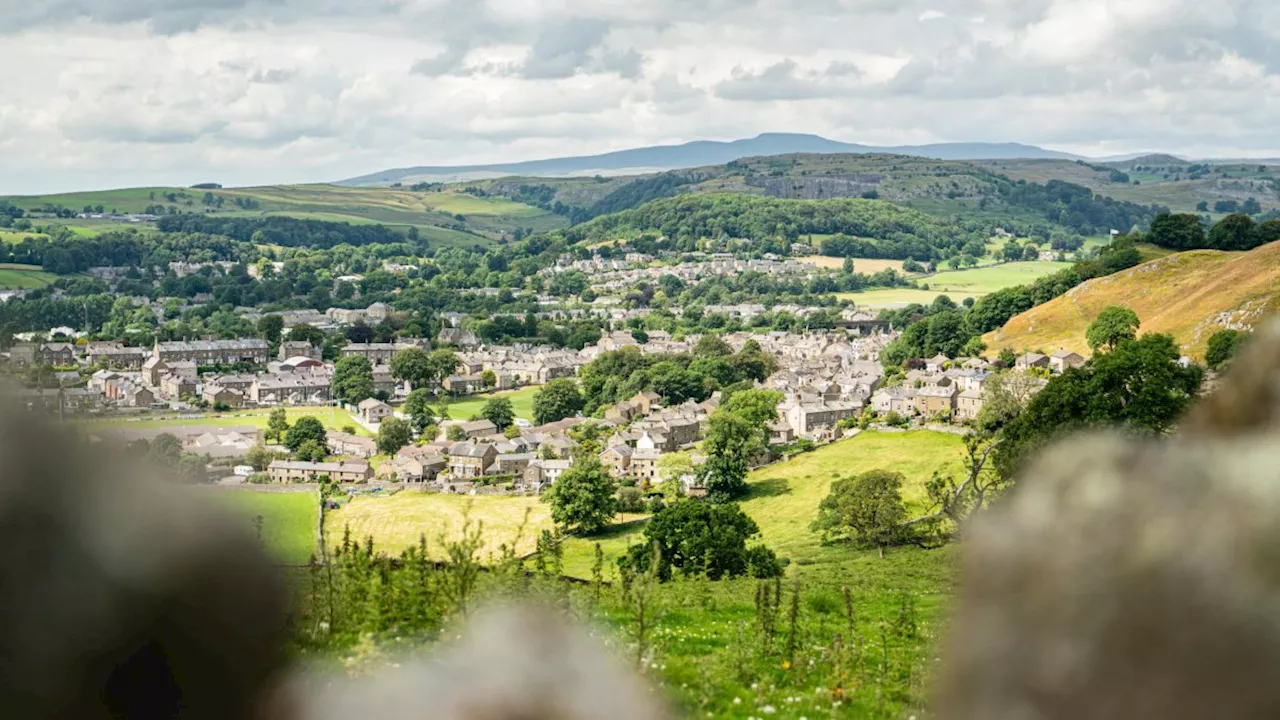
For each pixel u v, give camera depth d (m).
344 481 141.88
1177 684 1.84
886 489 75.44
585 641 2.46
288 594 2.57
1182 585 1.88
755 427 126.56
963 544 2.16
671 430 154.38
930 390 155.88
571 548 97.75
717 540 64.19
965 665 2.04
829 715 17.97
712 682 18.73
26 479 2.38
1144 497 2.01
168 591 2.43
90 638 2.35
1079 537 2.01
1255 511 1.92
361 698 2.37
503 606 2.50
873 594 38.41
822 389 175.50
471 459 150.88
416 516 112.31
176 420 178.25
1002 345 185.12
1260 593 1.84
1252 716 1.78
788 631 24.03
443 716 2.30
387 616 15.97
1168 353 59.53
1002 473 62.12
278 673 2.48
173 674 2.42
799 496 107.44
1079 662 1.91
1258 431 2.11
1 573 2.33
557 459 150.38
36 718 2.32
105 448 2.50
